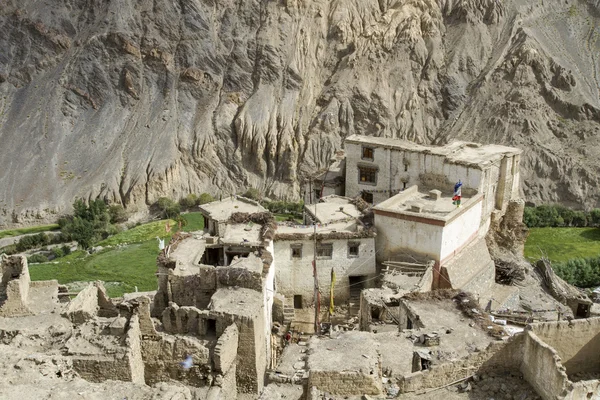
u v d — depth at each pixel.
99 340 32.94
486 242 63.78
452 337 32.84
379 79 133.62
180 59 137.75
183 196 118.44
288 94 132.50
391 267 53.66
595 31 143.62
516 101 123.00
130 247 88.62
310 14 143.62
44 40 139.75
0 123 128.88
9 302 41.09
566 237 88.69
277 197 119.62
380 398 26.75
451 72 135.12
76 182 116.94
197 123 128.62
